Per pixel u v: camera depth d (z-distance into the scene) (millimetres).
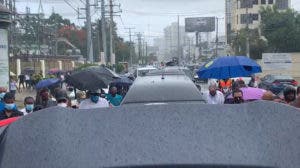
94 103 11047
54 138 2514
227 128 2529
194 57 143125
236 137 2461
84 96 13414
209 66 14055
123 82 16812
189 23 132375
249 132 2504
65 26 121625
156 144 2418
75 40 120688
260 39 78938
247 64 13867
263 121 2590
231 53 92250
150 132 2508
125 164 2303
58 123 2635
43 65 57000
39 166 2363
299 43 78062
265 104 2760
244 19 105375
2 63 23359
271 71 60469
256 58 79500
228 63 13820
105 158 2352
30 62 59875
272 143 2434
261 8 83562
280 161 2344
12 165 2428
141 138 2463
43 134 2564
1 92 13531
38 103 11336
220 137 2459
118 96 14062
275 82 35312
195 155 2338
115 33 103438
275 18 79125
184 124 2564
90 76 12094
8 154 2508
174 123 2580
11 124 2840
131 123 2600
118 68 61125
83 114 2736
